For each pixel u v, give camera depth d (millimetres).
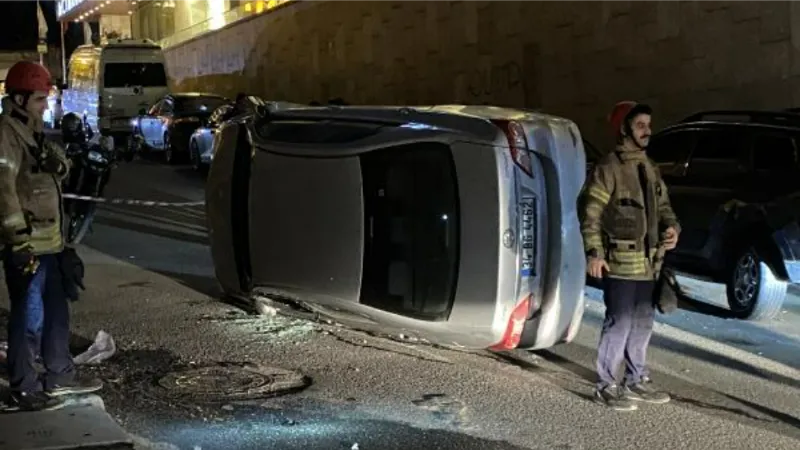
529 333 6844
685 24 17469
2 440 5008
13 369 5582
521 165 6578
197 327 8141
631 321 6199
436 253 6777
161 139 25031
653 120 18344
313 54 33656
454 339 6906
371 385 6602
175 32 48281
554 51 21312
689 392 6695
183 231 14203
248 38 38844
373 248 7078
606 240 6129
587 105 20344
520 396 6430
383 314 7059
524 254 6645
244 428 5695
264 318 8430
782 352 7977
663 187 6273
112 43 29406
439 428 5766
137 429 5641
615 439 5641
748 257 9094
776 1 15445
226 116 21344
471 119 6746
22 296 5559
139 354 7285
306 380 6695
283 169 7648
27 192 5512
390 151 7004
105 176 9469
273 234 7699
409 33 27641
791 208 8781
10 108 5426
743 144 9508
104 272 10781
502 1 23156
